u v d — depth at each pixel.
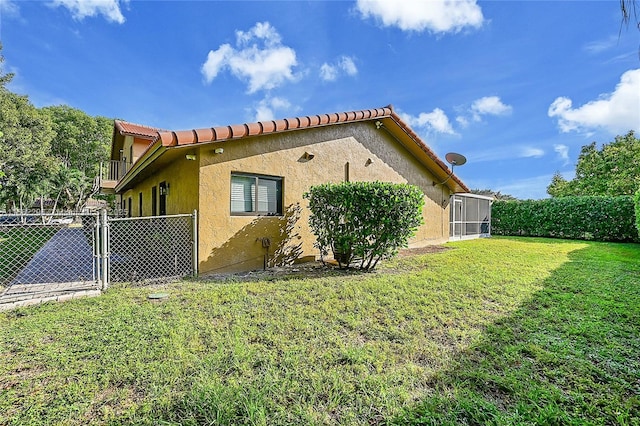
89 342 3.15
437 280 5.88
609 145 23.02
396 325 3.72
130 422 2.07
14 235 9.32
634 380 2.59
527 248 11.45
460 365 2.82
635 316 4.00
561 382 2.56
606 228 15.60
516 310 4.26
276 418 2.09
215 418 2.08
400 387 2.46
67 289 5.11
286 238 7.75
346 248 6.91
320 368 2.70
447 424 2.06
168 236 6.52
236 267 6.81
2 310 4.14
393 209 6.77
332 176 8.89
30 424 2.05
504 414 2.17
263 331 3.45
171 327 3.52
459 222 16.19
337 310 4.17
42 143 23.69
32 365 2.73
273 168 7.49
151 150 6.50
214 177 6.49
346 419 2.11
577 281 5.89
